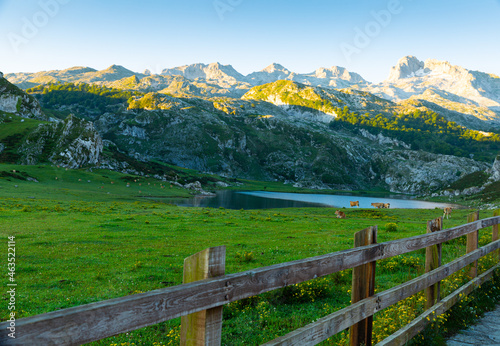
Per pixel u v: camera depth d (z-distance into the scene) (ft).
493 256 35.06
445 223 133.28
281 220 124.77
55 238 69.41
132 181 561.02
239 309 28.55
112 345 20.24
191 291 8.68
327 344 18.47
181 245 65.00
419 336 19.29
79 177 487.20
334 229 96.94
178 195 502.38
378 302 16.34
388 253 17.38
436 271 21.99
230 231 88.48
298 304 30.40
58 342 6.37
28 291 34.47
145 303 7.78
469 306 25.44
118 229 86.58
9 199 180.96
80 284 37.52
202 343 9.24
